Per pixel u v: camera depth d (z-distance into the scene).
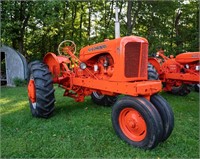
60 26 13.45
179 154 3.04
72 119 4.40
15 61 9.92
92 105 5.50
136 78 3.58
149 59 6.99
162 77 6.81
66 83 4.89
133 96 3.27
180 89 6.82
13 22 10.77
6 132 3.77
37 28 12.58
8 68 10.12
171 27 16.61
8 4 10.16
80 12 15.19
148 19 15.66
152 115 3.00
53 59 4.88
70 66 5.09
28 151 3.11
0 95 7.13
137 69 3.59
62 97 6.46
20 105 5.68
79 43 13.88
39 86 4.28
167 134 3.29
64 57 5.10
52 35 12.96
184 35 15.96
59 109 5.14
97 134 3.66
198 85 7.57
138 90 3.17
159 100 3.39
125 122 3.40
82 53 4.54
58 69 4.80
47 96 4.28
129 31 13.44
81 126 4.01
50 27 12.47
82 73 4.54
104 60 4.06
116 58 3.58
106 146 3.25
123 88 3.41
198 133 3.76
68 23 14.16
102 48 3.95
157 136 3.00
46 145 3.29
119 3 15.12
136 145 3.20
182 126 4.07
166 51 14.34
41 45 14.59
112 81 3.66
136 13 14.43
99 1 15.02
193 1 15.91
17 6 10.77
